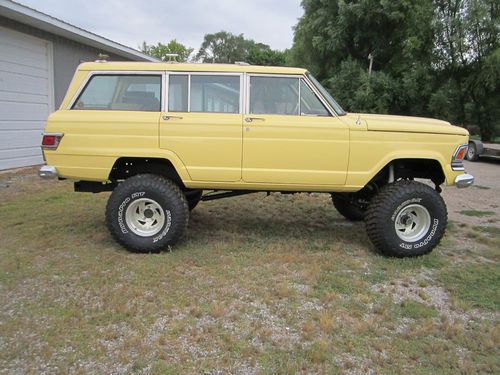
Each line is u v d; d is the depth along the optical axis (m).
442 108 18.42
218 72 4.64
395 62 20.22
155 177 4.71
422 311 3.56
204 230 5.57
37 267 4.25
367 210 4.84
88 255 4.59
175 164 4.61
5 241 5.00
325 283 4.04
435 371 2.81
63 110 4.66
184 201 4.70
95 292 3.73
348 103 20.22
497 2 17.00
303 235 5.48
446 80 18.94
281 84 4.70
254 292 3.80
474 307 3.72
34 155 10.28
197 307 3.51
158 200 4.61
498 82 17.12
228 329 3.21
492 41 17.34
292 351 2.96
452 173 4.75
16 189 7.66
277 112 4.68
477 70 17.80
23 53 9.66
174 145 4.58
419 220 4.81
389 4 18.73
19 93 9.62
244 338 3.10
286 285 3.93
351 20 20.14
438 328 3.31
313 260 4.57
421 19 18.45
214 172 4.63
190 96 4.66
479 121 18.69
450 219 6.62
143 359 2.83
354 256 4.80
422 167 5.14
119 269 4.23
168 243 4.66
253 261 4.51
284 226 5.86
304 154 4.60
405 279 4.24
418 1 18.81
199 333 3.14
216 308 3.46
